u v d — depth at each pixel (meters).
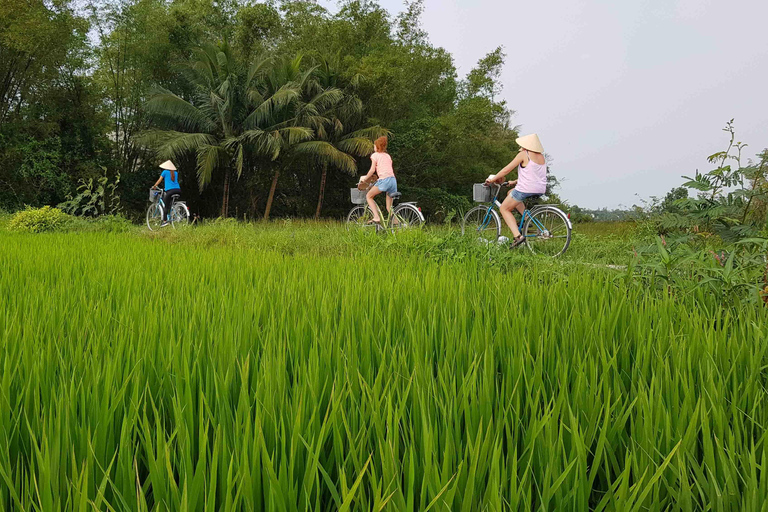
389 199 9.10
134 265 4.21
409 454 0.99
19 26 17.72
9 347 1.76
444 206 25.22
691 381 1.48
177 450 1.22
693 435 1.15
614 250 7.11
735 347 1.82
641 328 2.07
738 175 4.52
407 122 25.48
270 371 1.44
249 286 3.17
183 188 24.05
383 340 2.02
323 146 20.38
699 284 2.82
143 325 2.00
